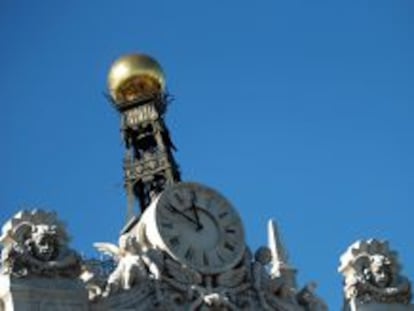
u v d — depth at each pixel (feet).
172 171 287.28
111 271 198.80
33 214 173.99
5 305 168.04
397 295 191.62
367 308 189.78
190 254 183.73
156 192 282.15
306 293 189.16
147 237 184.55
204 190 189.47
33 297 168.35
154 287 178.60
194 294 180.96
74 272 172.65
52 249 172.45
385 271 192.24
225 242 187.11
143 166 288.30
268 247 192.24
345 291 192.03
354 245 193.26
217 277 184.03
